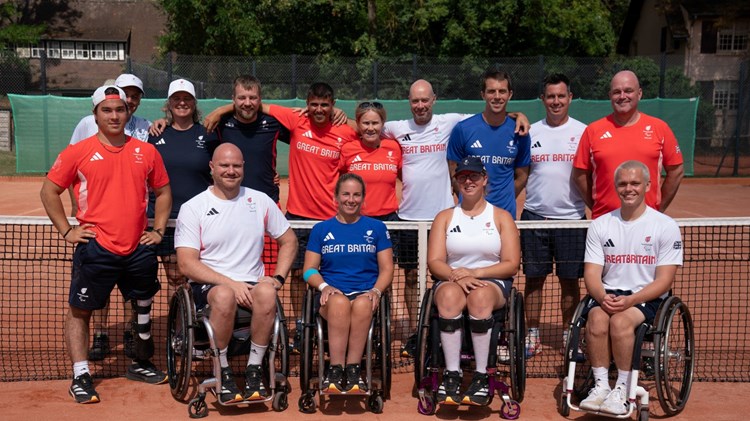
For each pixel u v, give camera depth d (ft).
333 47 95.40
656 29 111.65
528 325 19.56
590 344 15.06
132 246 16.08
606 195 18.13
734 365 18.52
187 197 18.75
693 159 68.39
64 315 22.39
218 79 64.75
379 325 16.02
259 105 19.20
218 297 14.82
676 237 15.52
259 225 16.20
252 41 92.17
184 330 15.11
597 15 98.27
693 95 69.77
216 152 15.81
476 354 14.97
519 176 19.62
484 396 14.71
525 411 15.66
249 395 15.06
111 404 15.79
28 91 76.74
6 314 22.26
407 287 19.61
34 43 119.34
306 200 19.92
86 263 15.85
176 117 18.71
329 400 16.21
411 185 19.99
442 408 15.80
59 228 15.90
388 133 20.15
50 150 64.95
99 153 15.81
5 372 17.69
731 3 95.20
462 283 15.26
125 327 19.11
